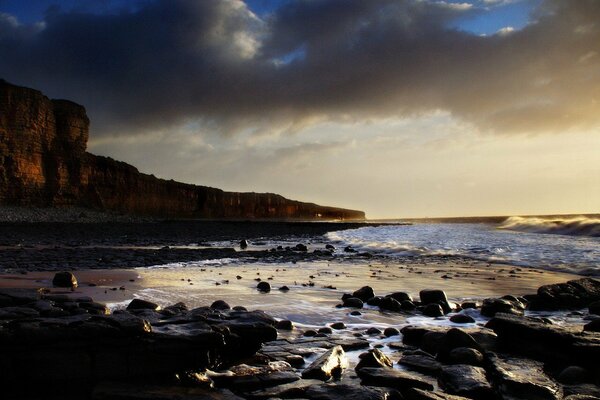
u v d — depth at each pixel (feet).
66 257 55.47
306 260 61.16
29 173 187.73
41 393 13.43
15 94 181.68
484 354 17.54
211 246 91.25
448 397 13.12
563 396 13.79
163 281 36.96
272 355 17.34
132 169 278.67
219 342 15.20
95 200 238.48
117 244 86.74
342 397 12.96
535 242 86.38
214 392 13.65
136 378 14.10
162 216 302.25
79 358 13.75
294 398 13.34
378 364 16.05
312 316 25.50
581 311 28.60
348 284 37.93
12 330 13.46
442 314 26.53
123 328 14.23
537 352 17.46
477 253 70.38
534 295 30.86
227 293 31.78
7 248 68.13
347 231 185.57
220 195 378.73
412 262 58.85
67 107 215.51
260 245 100.78
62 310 17.31
